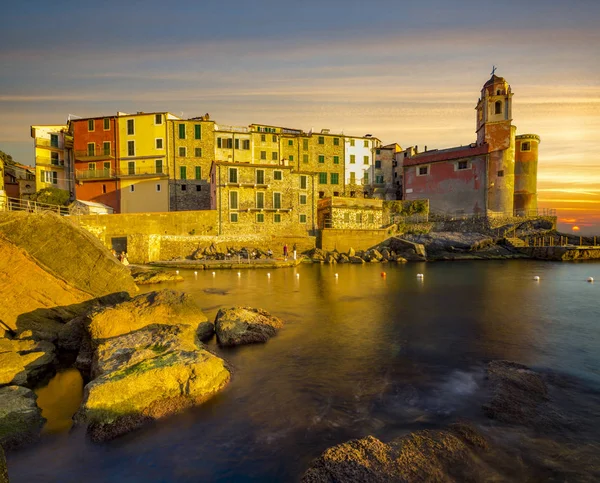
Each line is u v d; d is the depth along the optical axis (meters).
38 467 6.79
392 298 22.95
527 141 62.72
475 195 60.69
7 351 11.09
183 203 59.69
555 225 59.47
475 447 6.92
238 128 66.06
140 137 59.66
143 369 8.95
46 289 14.92
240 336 13.58
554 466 6.52
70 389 10.23
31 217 15.05
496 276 34.34
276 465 6.74
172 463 6.88
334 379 10.48
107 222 45.25
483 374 10.76
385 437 7.47
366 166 74.12
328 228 53.59
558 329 15.77
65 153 64.94
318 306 20.39
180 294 14.69
